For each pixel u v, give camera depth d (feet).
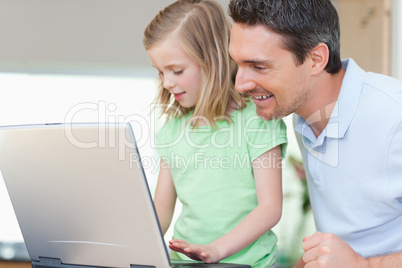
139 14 10.48
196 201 4.24
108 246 3.25
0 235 10.44
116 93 10.80
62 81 10.78
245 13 3.45
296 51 3.50
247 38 3.47
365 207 3.88
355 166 3.82
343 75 3.96
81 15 10.45
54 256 3.50
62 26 10.46
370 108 3.72
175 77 4.26
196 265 3.38
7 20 10.43
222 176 4.21
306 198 9.64
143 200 3.00
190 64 4.22
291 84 3.59
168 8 4.41
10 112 10.77
